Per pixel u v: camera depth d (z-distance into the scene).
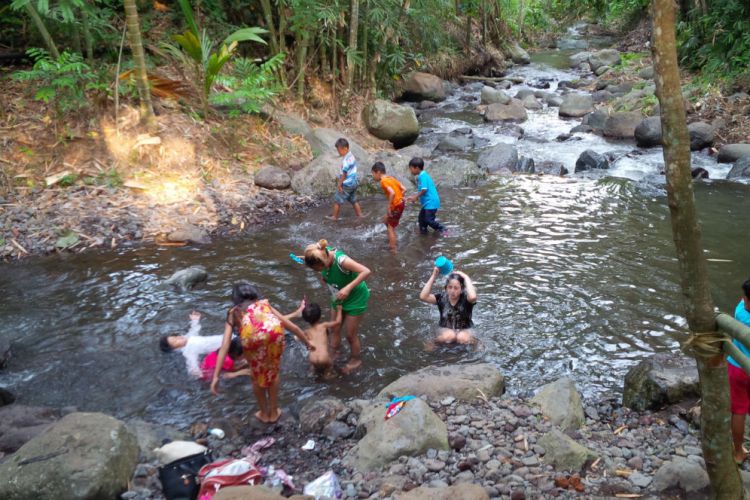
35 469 3.46
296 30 11.91
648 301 6.22
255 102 10.56
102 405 4.76
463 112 16.58
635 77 18.16
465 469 3.69
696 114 13.38
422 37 16.83
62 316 6.04
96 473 3.48
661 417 4.34
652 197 9.49
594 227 8.27
